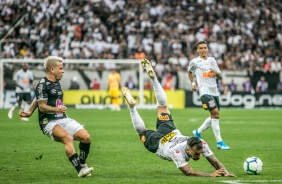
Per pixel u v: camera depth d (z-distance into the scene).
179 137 15.30
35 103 15.64
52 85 15.46
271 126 34.97
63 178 15.36
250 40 65.25
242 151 22.19
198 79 23.69
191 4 67.81
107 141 25.91
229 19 66.75
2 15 61.72
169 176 15.70
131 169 17.34
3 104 52.97
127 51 61.09
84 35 61.81
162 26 64.25
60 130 15.26
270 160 19.45
